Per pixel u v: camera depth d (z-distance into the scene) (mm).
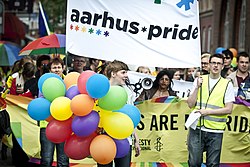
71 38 14609
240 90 17172
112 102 10227
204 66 18953
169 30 14547
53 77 10883
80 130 10203
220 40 56719
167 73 16047
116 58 14625
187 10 14508
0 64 27422
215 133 13336
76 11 14609
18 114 16156
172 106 15852
